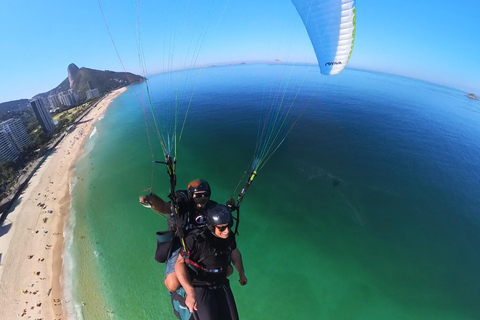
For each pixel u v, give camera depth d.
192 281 2.71
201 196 2.91
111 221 21.45
